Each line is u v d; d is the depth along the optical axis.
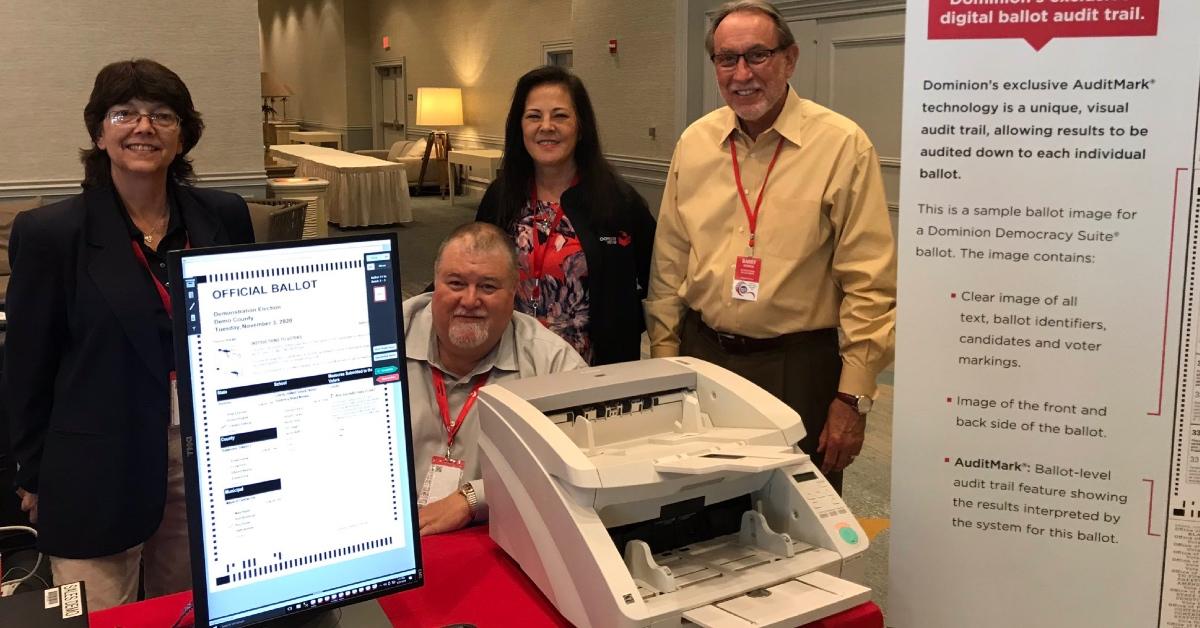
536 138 2.34
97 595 1.91
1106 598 1.42
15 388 1.87
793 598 1.27
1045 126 1.34
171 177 2.05
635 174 7.05
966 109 1.37
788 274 2.05
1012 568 1.46
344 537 1.18
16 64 4.41
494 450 1.48
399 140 14.47
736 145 2.13
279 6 16.94
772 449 1.42
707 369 1.67
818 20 5.38
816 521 1.41
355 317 1.16
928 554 1.50
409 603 1.38
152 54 4.71
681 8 6.18
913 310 1.44
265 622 1.16
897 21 4.90
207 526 1.09
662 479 1.31
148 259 1.94
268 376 1.11
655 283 2.33
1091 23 1.30
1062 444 1.41
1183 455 1.35
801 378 2.13
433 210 11.21
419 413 1.88
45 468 1.87
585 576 1.25
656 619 1.20
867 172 2.03
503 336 1.94
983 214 1.39
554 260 2.38
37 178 4.55
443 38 12.77
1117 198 1.33
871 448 3.93
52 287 1.83
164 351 1.89
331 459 1.17
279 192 6.25
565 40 9.94
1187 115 1.28
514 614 1.35
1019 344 1.40
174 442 1.98
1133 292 1.34
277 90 13.05
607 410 1.56
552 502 1.31
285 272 1.11
